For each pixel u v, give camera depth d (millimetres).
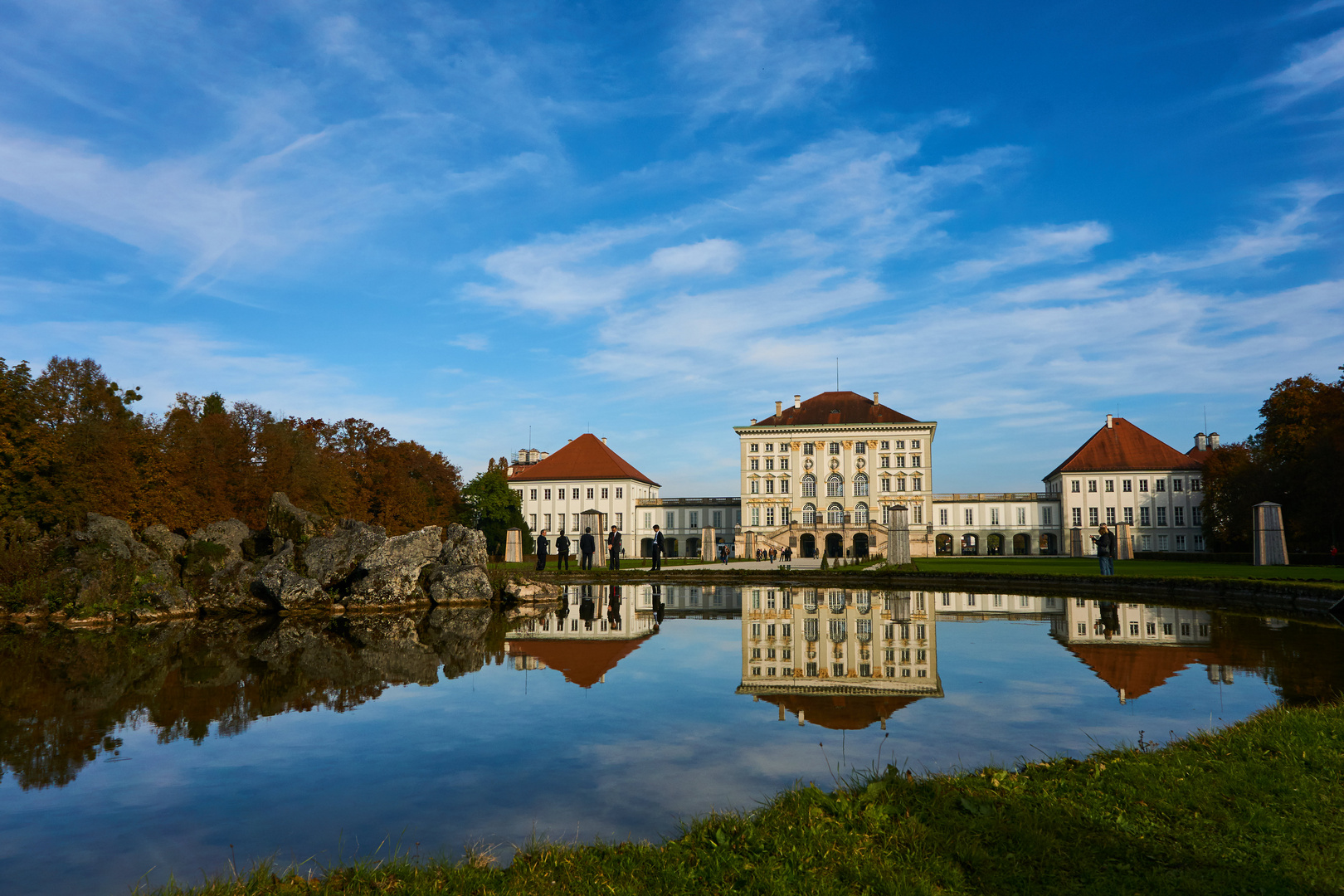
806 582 40562
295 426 68250
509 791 7859
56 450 38625
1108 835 6145
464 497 92062
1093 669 14062
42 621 26000
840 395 114062
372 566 28891
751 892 5352
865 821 6438
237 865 6289
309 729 10367
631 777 8250
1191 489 106625
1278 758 7805
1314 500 57938
